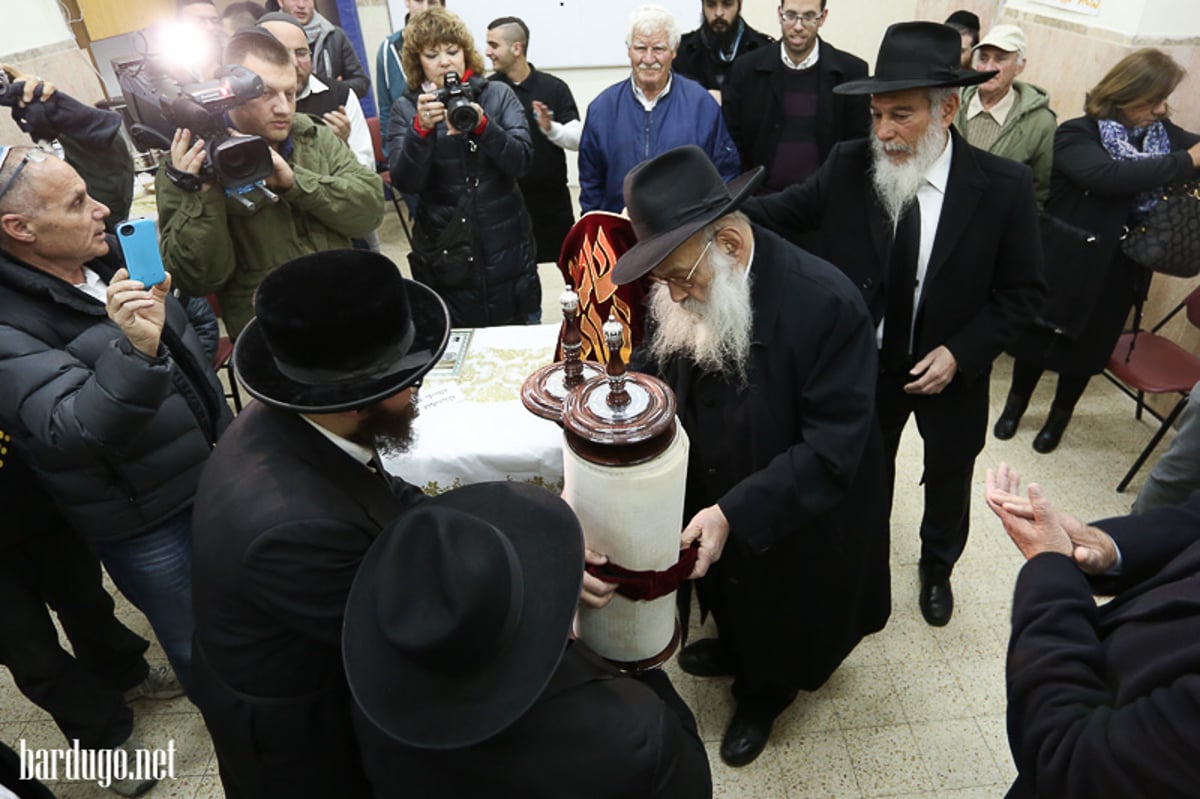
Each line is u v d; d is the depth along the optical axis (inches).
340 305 36.1
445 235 109.3
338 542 38.6
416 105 113.7
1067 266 108.3
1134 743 28.9
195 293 83.4
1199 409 55.2
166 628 72.8
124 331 53.9
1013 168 72.7
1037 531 41.5
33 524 66.8
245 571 37.9
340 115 105.4
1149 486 61.3
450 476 69.5
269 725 41.1
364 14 207.0
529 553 36.3
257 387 38.4
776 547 63.2
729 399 59.2
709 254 52.3
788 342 56.2
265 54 82.7
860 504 65.3
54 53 150.3
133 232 52.4
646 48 116.8
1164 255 103.3
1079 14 134.0
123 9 170.4
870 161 77.9
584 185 130.6
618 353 38.2
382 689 32.1
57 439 57.0
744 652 70.5
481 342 85.0
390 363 38.5
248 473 39.8
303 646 40.1
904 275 76.5
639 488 38.3
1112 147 103.2
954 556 91.2
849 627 70.3
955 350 75.2
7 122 134.7
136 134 90.5
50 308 60.4
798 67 127.9
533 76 141.7
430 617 30.2
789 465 56.5
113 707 76.5
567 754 33.0
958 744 78.3
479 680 31.8
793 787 75.0
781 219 83.5
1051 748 32.7
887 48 69.6
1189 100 120.8
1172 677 29.7
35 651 69.3
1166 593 33.7
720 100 158.9
